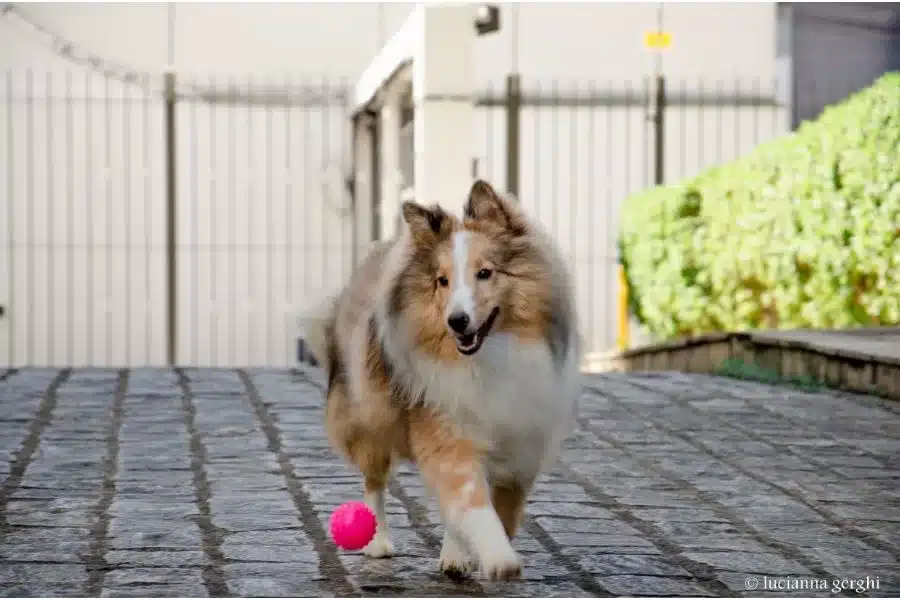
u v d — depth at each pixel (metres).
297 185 19.94
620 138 19.53
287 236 19.94
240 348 19.84
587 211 19.56
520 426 5.85
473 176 15.79
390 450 6.31
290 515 7.20
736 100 19.59
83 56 19.53
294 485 8.00
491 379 5.74
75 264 19.58
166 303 19.69
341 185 19.97
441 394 5.74
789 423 10.41
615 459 9.00
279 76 19.94
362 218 20.05
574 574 6.11
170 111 19.31
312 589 5.76
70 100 19.47
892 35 19.73
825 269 13.91
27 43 19.44
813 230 14.04
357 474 8.30
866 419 10.55
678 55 19.75
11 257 19.42
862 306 14.13
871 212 13.42
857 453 9.20
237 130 19.81
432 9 15.55
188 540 6.61
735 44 19.78
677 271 16.03
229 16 19.80
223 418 10.49
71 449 9.13
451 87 15.61
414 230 5.85
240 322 19.83
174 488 7.89
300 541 6.63
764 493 7.95
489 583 5.93
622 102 19.44
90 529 6.84
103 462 8.69
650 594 5.79
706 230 15.85
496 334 5.76
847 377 12.09
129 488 7.89
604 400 11.62
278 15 19.88
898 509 7.55
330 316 6.80
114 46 19.64
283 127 19.91
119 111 19.59
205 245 19.73
